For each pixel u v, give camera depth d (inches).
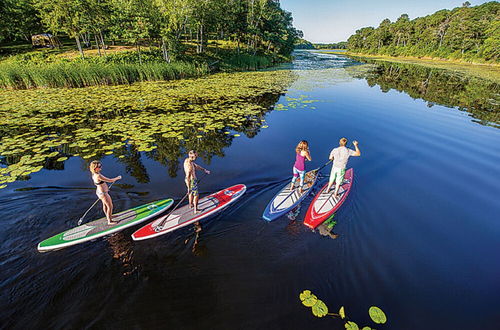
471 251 199.0
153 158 342.6
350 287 161.5
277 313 142.3
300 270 173.5
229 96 736.3
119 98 681.0
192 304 147.2
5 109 560.1
